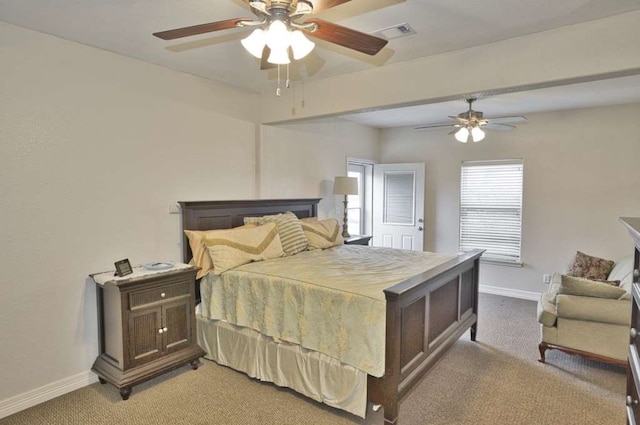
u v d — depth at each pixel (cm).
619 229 449
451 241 574
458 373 299
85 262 279
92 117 279
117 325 264
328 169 519
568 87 365
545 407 251
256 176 411
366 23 238
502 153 523
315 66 321
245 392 269
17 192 245
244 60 308
